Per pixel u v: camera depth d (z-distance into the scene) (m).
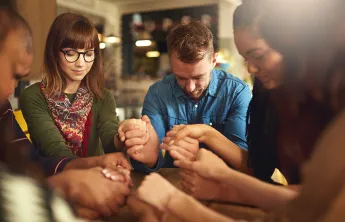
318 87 0.46
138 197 0.54
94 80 1.17
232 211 0.64
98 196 0.61
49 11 1.29
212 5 4.91
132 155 0.90
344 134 0.34
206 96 1.22
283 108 0.61
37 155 0.80
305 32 0.46
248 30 0.66
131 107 3.80
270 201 0.61
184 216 0.49
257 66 0.69
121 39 5.35
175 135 0.89
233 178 0.67
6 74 0.46
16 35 0.45
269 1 0.56
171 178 0.89
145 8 5.38
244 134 1.17
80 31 1.00
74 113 1.11
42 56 1.15
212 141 0.94
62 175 0.65
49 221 0.30
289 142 0.63
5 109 0.72
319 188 0.34
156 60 5.49
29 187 0.31
